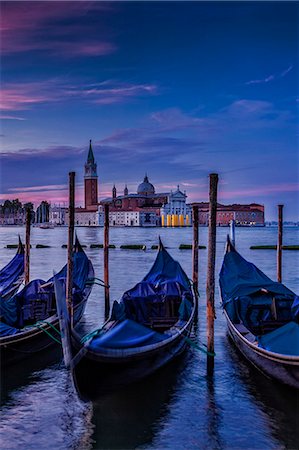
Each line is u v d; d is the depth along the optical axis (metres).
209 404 11.75
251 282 16.81
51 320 15.36
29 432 10.52
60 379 13.34
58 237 113.31
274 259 51.25
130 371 11.68
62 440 10.20
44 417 11.16
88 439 10.22
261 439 10.18
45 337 14.94
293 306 15.16
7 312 15.45
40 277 35.38
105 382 11.24
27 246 23.31
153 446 9.95
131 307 16.42
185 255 55.50
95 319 20.77
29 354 14.26
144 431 10.52
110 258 52.44
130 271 39.19
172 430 10.54
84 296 19.39
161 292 17.03
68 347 10.41
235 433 10.40
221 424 10.77
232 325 15.04
